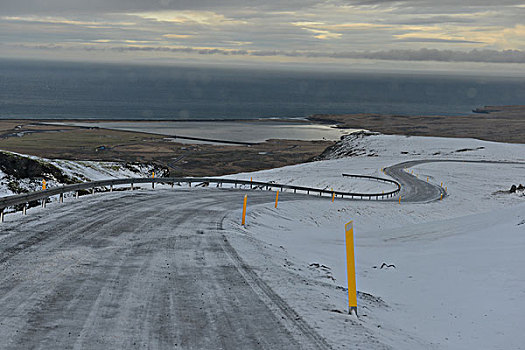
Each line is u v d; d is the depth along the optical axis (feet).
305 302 28.30
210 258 38.78
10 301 24.61
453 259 47.55
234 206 82.69
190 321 23.41
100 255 36.96
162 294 27.73
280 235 65.36
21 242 39.40
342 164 318.45
